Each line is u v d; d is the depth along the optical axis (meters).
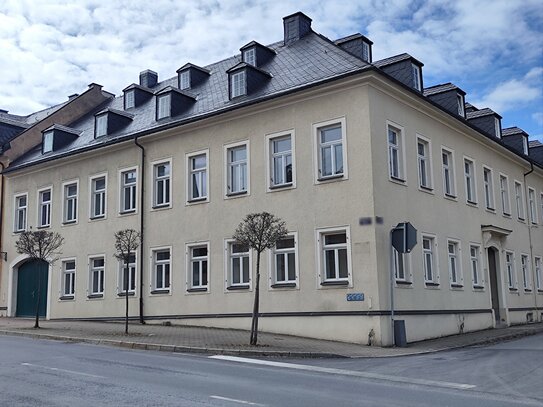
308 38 23.86
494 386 10.23
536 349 16.53
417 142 20.95
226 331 19.48
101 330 19.61
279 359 13.89
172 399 8.46
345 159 18.52
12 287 28.84
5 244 29.48
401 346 17.02
